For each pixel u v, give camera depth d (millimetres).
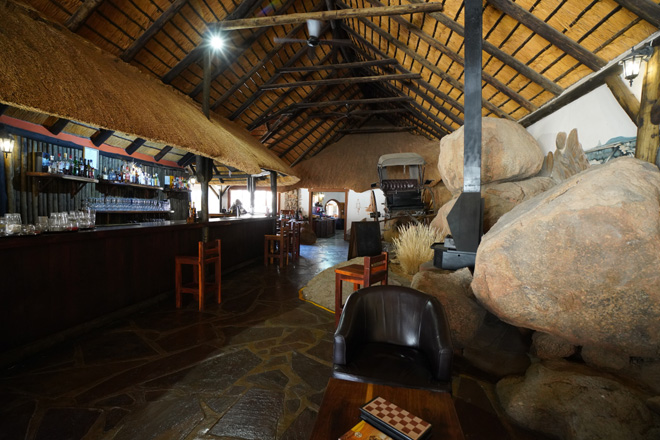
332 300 3980
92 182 5641
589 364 2076
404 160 8227
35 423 1784
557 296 1916
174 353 2688
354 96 10641
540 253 1950
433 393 1380
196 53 5355
